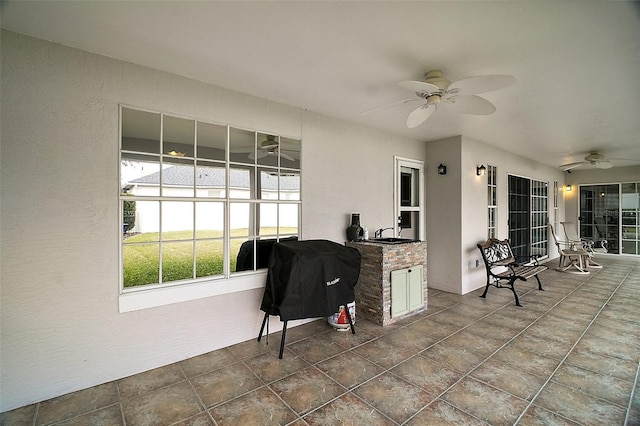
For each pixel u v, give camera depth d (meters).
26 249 2.24
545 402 2.23
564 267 7.19
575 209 9.42
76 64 2.43
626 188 8.61
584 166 8.46
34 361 2.27
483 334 3.45
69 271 2.39
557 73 2.79
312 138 3.94
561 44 2.31
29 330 2.25
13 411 2.17
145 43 2.36
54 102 2.34
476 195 5.45
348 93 3.36
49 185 2.32
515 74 2.82
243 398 2.32
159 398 2.33
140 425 2.05
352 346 3.18
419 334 3.47
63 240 2.38
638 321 3.82
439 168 5.34
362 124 4.51
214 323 3.11
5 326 2.17
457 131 4.87
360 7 1.91
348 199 4.34
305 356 2.97
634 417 2.07
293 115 3.76
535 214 7.81
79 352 2.43
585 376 2.57
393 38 2.27
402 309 3.94
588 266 7.45
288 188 3.77
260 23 2.10
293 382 2.53
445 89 2.47
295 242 3.38
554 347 3.11
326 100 3.57
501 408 2.18
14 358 2.20
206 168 3.19
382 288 3.75
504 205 6.32
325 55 2.53
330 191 4.13
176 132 3.01
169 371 2.71
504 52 2.45
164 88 2.84
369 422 2.05
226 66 2.75
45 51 2.30
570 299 4.78
